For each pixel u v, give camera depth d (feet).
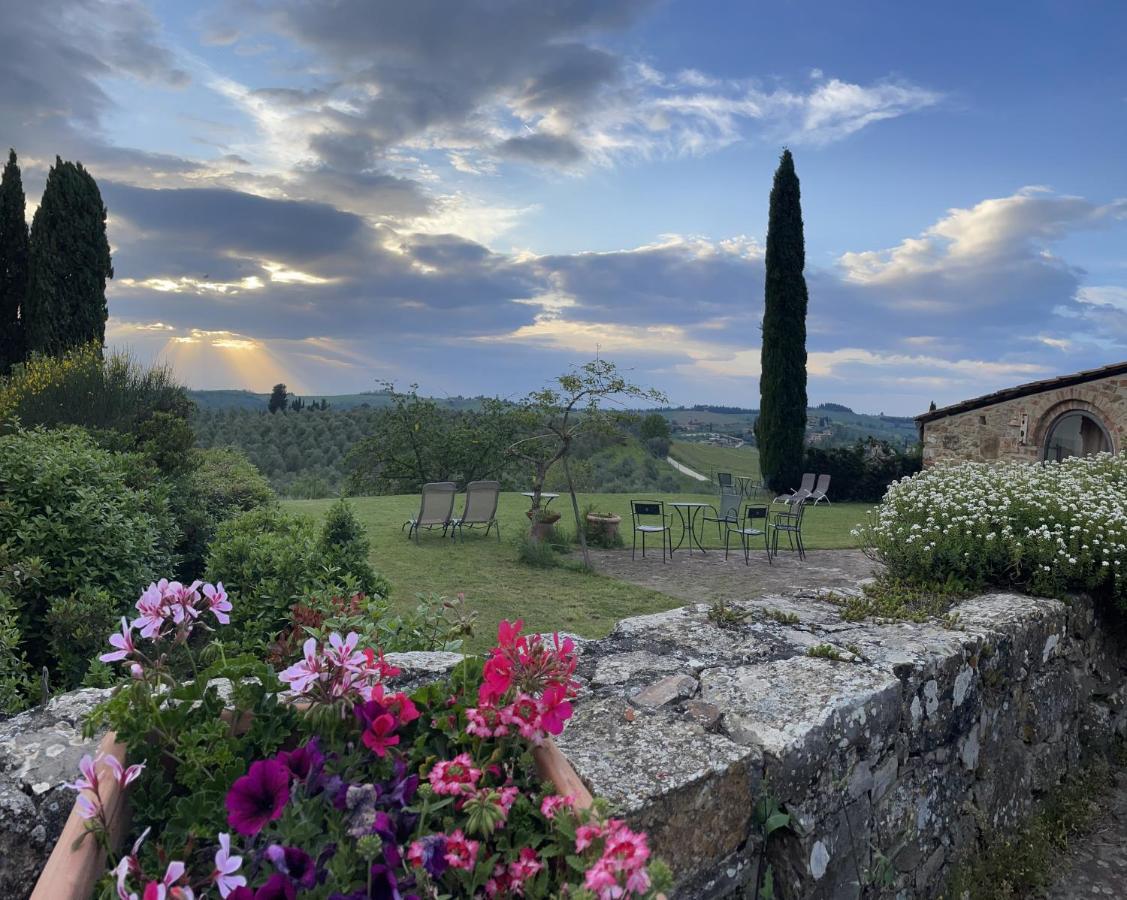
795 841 6.50
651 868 3.68
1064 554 13.00
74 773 5.33
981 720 10.09
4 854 4.89
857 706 7.47
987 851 9.87
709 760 6.07
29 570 13.05
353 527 18.47
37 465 15.43
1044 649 11.90
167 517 19.54
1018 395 49.96
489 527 36.14
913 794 8.47
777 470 67.41
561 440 32.14
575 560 31.42
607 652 9.41
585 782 5.63
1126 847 10.98
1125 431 44.37
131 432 27.61
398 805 4.29
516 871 4.09
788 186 67.00
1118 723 14.52
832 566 31.53
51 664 13.51
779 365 67.00
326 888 3.61
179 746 4.31
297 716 4.68
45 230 54.60
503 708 4.77
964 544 13.96
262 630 14.99
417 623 11.62
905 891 8.23
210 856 4.07
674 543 37.96
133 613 14.46
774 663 8.61
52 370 31.32
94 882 3.62
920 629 10.43
